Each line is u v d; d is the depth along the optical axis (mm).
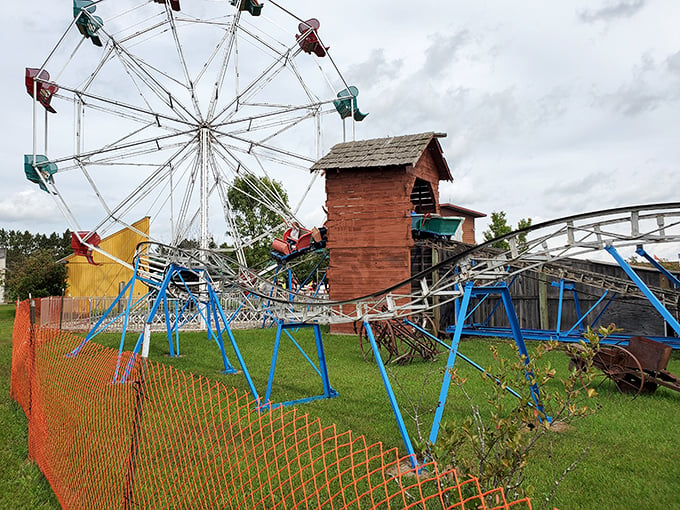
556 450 7160
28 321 9711
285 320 10609
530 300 20359
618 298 18141
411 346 14938
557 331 16688
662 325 17359
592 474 6277
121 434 5223
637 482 6070
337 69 31094
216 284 13188
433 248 22438
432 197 25922
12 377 11039
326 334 22266
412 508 4898
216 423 7824
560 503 5469
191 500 4980
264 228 45406
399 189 22156
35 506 5746
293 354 16891
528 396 4145
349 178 22938
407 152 22312
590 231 7098
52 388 7137
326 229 24109
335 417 8906
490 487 3730
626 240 6789
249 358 16125
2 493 6039
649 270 17609
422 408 9453
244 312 28000
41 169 25812
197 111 29625
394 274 22078
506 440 3709
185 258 12797
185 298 17078
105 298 28391
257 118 30062
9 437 8055
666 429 8219
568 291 19359
